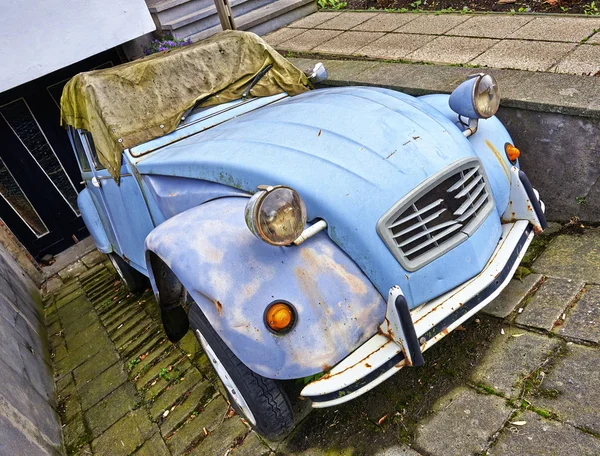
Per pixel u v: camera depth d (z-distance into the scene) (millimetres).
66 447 3256
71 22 6078
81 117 3467
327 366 2068
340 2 7605
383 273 2154
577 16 4793
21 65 5871
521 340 2574
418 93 4016
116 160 3221
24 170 7020
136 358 3963
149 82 3350
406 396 2508
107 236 4684
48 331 5410
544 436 2082
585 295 2709
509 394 2318
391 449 2277
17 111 6777
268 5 7691
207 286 2113
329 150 2350
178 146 3096
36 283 6883
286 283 2076
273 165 2361
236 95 3578
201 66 3533
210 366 3414
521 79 3703
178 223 2410
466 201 2342
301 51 5926
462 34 5125
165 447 2865
